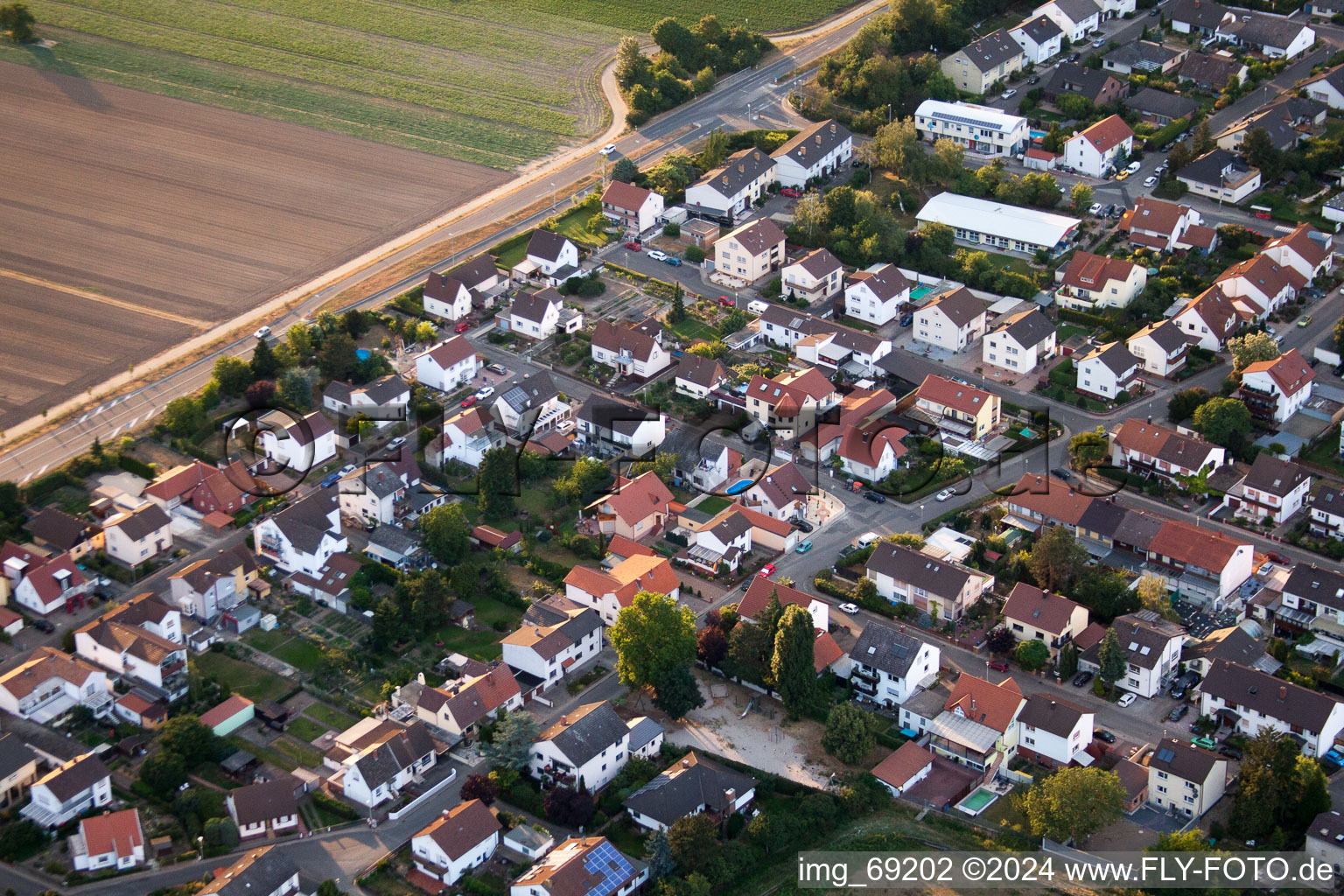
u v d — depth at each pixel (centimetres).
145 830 18850
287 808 18912
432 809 19312
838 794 19275
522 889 17675
